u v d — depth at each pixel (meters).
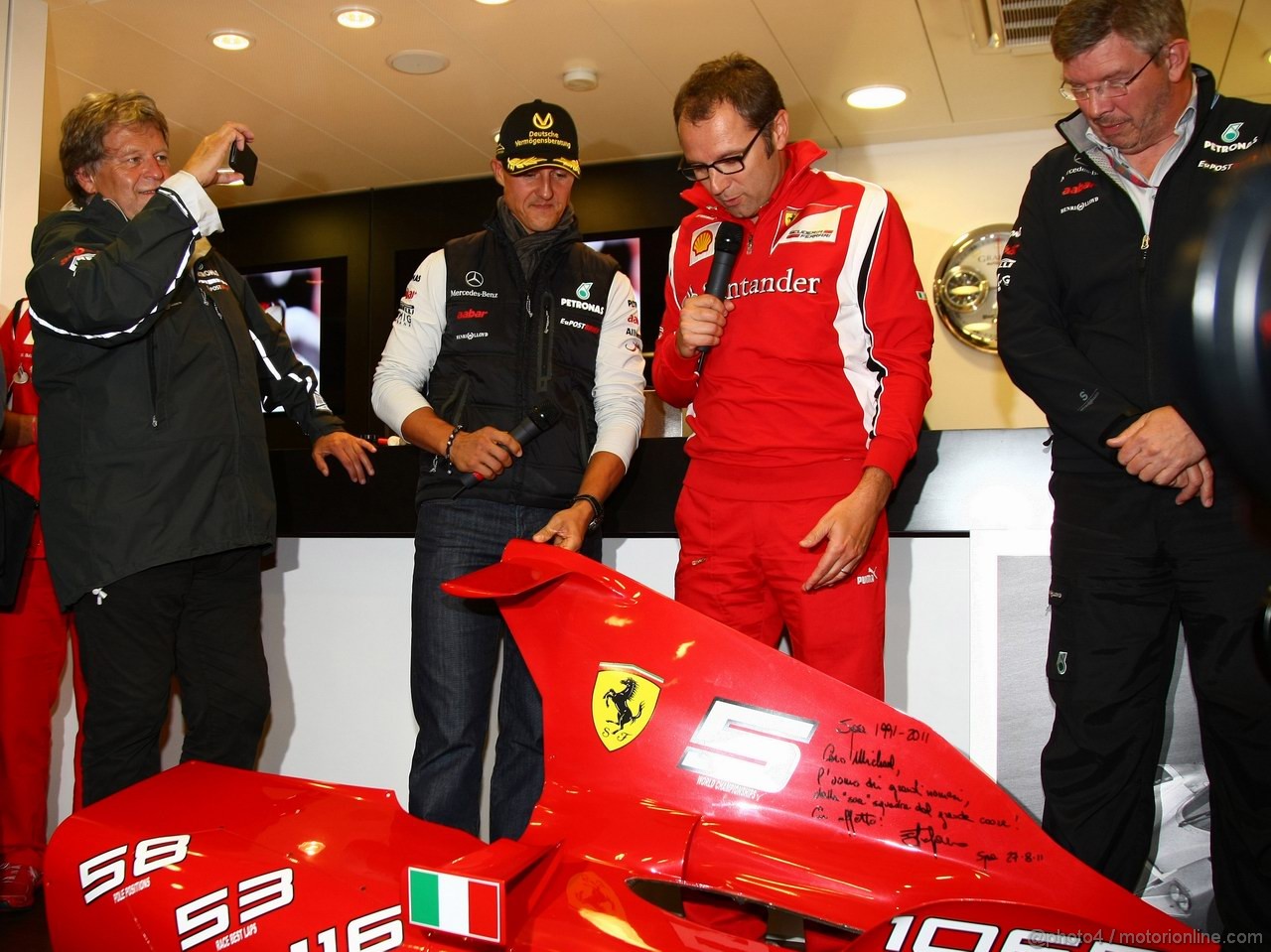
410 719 2.35
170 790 1.48
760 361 1.73
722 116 1.62
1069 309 1.65
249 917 1.23
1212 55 4.07
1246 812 1.47
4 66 3.30
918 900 1.10
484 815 2.29
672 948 1.08
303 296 5.77
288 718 2.46
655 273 5.18
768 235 1.74
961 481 1.92
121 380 1.90
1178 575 1.51
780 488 1.70
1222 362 0.62
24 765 2.25
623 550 2.20
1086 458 1.59
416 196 5.55
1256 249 0.62
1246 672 1.44
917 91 4.41
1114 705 1.55
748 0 3.66
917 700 1.99
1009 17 3.74
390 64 4.15
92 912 1.35
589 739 1.30
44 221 2.00
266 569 2.49
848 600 1.66
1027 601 1.88
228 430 1.99
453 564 1.90
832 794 1.18
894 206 1.72
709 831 1.20
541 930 1.11
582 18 3.79
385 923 1.17
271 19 3.76
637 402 2.01
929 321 1.73
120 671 1.88
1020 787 1.87
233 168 1.92
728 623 1.76
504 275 1.99
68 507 1.90
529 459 1.91
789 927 1.51
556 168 1.94
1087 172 1.62
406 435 1.93
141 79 4.28
